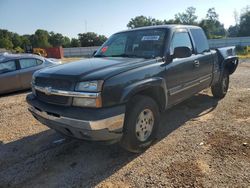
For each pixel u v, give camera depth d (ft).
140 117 13.25
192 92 18.06
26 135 17.10
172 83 15.40
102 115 11.26
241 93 25.48
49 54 165.78
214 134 15.58
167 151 13.76
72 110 11.64
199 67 18.25
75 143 15.42
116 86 11.88
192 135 15.64
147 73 13.51
